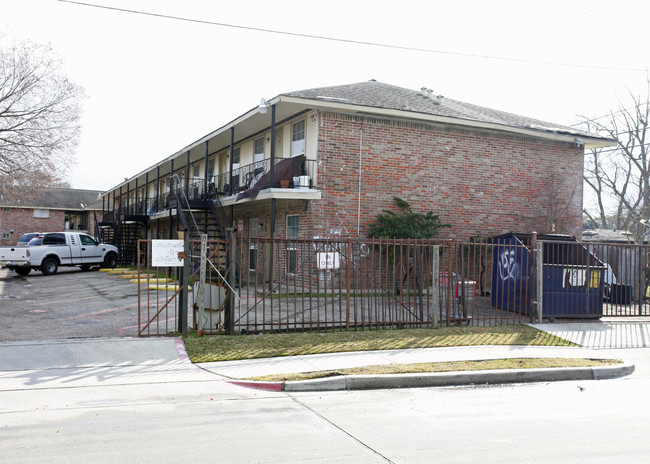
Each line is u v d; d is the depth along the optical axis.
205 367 8.19
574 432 5.65
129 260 32.03
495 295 15.00
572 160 20.97
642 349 10.42
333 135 17.30
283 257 19.02
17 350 8.77
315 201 17.00
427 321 11.59
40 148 28.47
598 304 13.41
